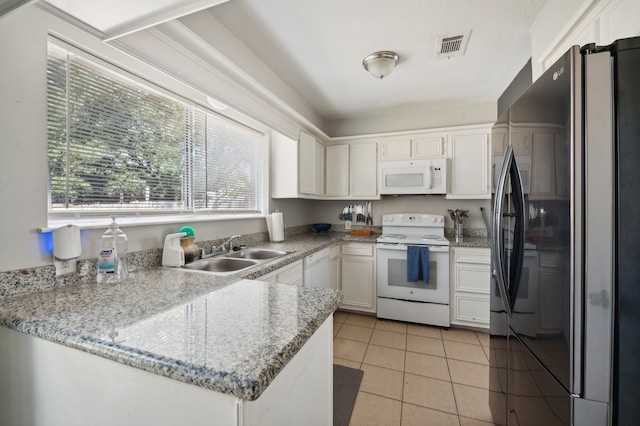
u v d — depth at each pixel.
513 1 1.54
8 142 0.95
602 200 0.73
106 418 0.65
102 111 1.33
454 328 2.73
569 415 0.77
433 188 2.96
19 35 0.98
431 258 2.75
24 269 0.99
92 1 0.77
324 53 2.07
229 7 1.56
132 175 1.49
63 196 1.18
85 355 0.67
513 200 1.18
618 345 0.72
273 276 1.70
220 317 0.79
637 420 0.71
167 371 0.55
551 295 0.86
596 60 0.74
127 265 1.35
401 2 1.54
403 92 2.80
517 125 1.13
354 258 3.10
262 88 1.96
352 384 1.82
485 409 1.59
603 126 0.73
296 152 2.72
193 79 1.49
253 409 0.54
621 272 0.72
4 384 0.81
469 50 2.04
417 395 1.71
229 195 2.30
